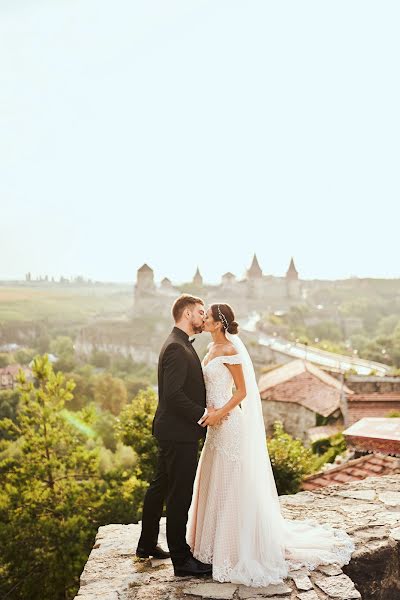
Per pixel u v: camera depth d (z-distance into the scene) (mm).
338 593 3857
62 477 16453
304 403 27766
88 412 17828
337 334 162875
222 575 4133
